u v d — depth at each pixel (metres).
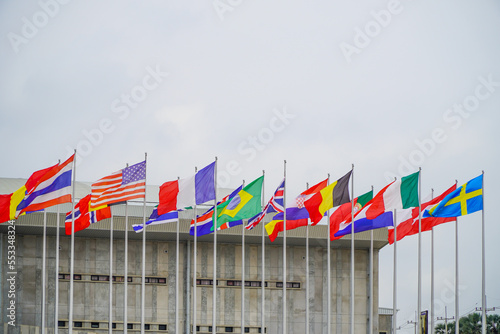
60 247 109.69
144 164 85.56
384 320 117.88
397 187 85.31
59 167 84.94
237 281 111.81
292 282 112.69
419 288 87.19
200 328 110.50
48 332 108.12
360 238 109.06
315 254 113.06
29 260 108.44
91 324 108.94
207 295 111.19
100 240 110.38
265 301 112.25
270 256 113.00
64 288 109.06
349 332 112.00
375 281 113.38
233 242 112.06
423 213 90.69
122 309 109.69
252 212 86.25
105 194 85.06
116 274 110.06
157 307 110.25
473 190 85.31
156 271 111.00
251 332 111.25
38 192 84.31
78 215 88.50
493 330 147.50
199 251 111.75
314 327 111.69
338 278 112.81
